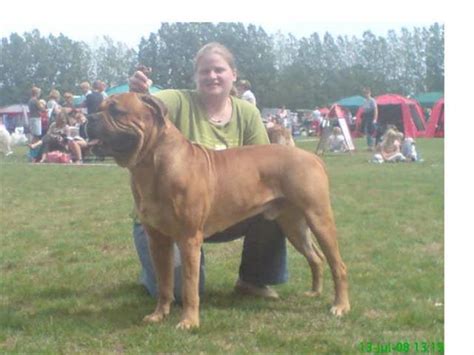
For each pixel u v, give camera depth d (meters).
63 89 28.16
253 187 4.79
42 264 6.90
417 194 11.78
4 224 9.27
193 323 4.62
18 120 28.66
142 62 26.39
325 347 4.29
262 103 34.28
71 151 18.86
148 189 4.52
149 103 4.46
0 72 28.84
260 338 4.44
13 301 5.44
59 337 4.49
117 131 4.35
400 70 36.06
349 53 37.22
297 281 6.01
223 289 5.77
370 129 23.34
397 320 4.79
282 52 36.38
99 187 13.15
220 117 5.40
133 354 4.19
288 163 4.84
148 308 5.18
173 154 4.47
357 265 6.63
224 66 5.24
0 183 13.77
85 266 6.69
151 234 4.79
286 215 5.27
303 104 36.06
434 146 23.80
